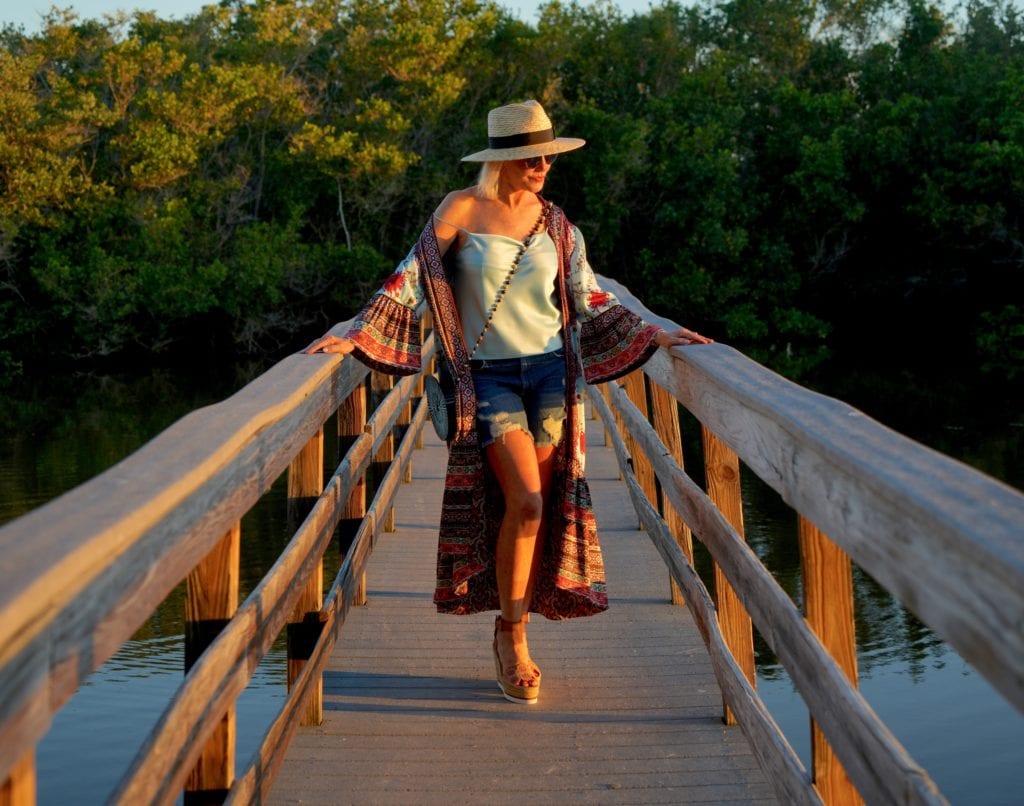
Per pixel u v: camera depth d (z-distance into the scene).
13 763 1.07
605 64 38.72
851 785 2.01
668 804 2.83
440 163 35.31
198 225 33.19
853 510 1.55
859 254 36.56
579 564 3.34
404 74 34.91
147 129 32.28
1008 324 27.62
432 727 3.30
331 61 36.56
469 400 3.19
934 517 1.22
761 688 6.76
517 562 3.25
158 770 1.54
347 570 3.37
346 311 35.31
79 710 6.17
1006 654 1.07
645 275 34.56
